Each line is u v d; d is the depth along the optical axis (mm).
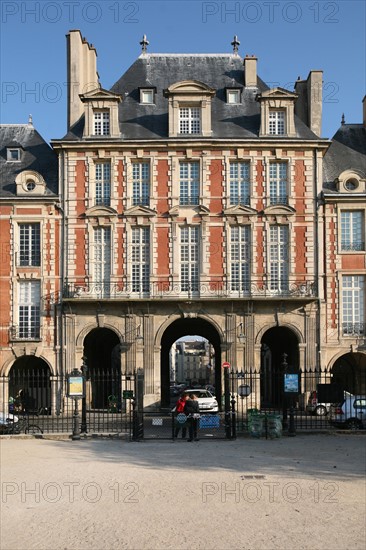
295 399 43812
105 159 45438
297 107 49969
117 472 20234
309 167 45438
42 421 38219
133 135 45969
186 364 190625
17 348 44344
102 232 45281
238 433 30344
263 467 20953
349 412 32469
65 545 12781
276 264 45031
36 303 44938
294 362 46469
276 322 44281
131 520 14531
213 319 44375
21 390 46406
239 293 44656
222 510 15312
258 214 45031
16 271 44906
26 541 13062
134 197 45438
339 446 26141
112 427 33875
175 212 44875
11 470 20719
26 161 47844
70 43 47906
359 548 12445
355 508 15398
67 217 45094
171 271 44656
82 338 44250
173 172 45250
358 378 46625
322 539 13000
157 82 50094
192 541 12906
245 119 47062
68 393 30250
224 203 45156
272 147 45375
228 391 30719
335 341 44250
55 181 46344
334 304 44531
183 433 28875
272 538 13078
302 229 45031
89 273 44688
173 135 45406
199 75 50531
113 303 44188
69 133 46312
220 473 19922
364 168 47844
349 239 45188
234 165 45688
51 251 44938
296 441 28047
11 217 45156
